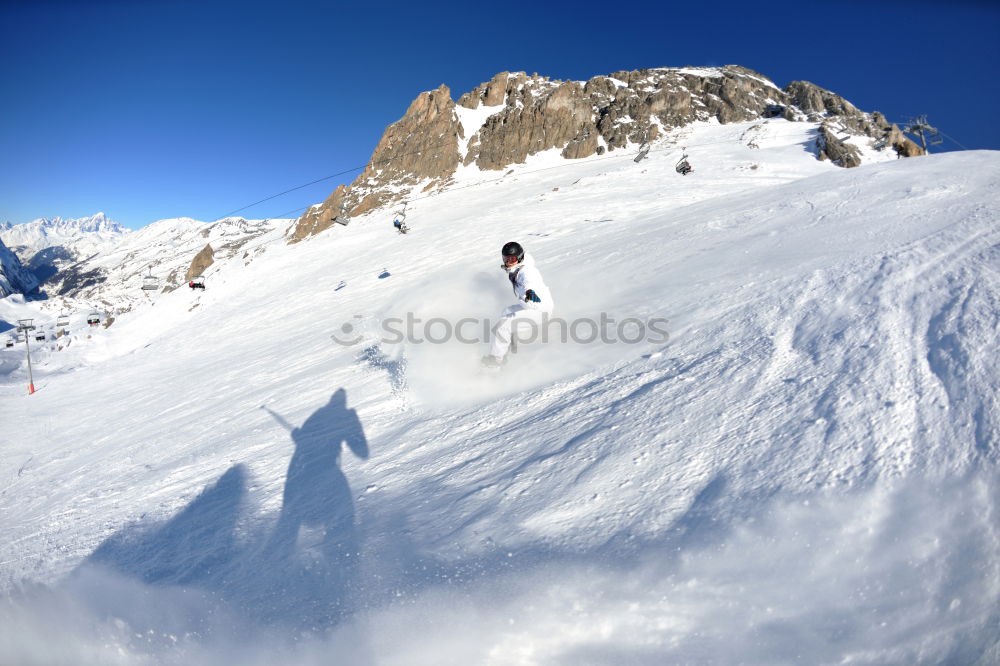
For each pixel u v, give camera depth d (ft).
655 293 18.08
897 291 10.84
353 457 12.01
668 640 4.87
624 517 6.51
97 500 14.61
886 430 6.62
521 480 8.25
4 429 36.06
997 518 5.01
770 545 5.40
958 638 4.35
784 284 13.97
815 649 4.50
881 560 4.99
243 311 81.92
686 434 8.13
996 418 6.15
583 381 12.29
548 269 31.12
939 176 21.77
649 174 115.44
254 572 7.73
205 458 15.62
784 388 8.64
